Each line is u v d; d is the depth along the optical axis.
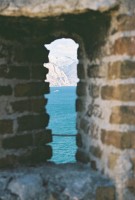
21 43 4.19
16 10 3.54
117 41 3.56
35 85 4.32
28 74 4.27
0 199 3.68
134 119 3.51
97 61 3.95
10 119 4.13
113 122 3.61
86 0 3.42
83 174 3.88
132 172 3.53
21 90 4.21
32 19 3.74
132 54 3.49
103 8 3.43
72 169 4.07
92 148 4.06
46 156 4.41
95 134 3.99
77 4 3.44
